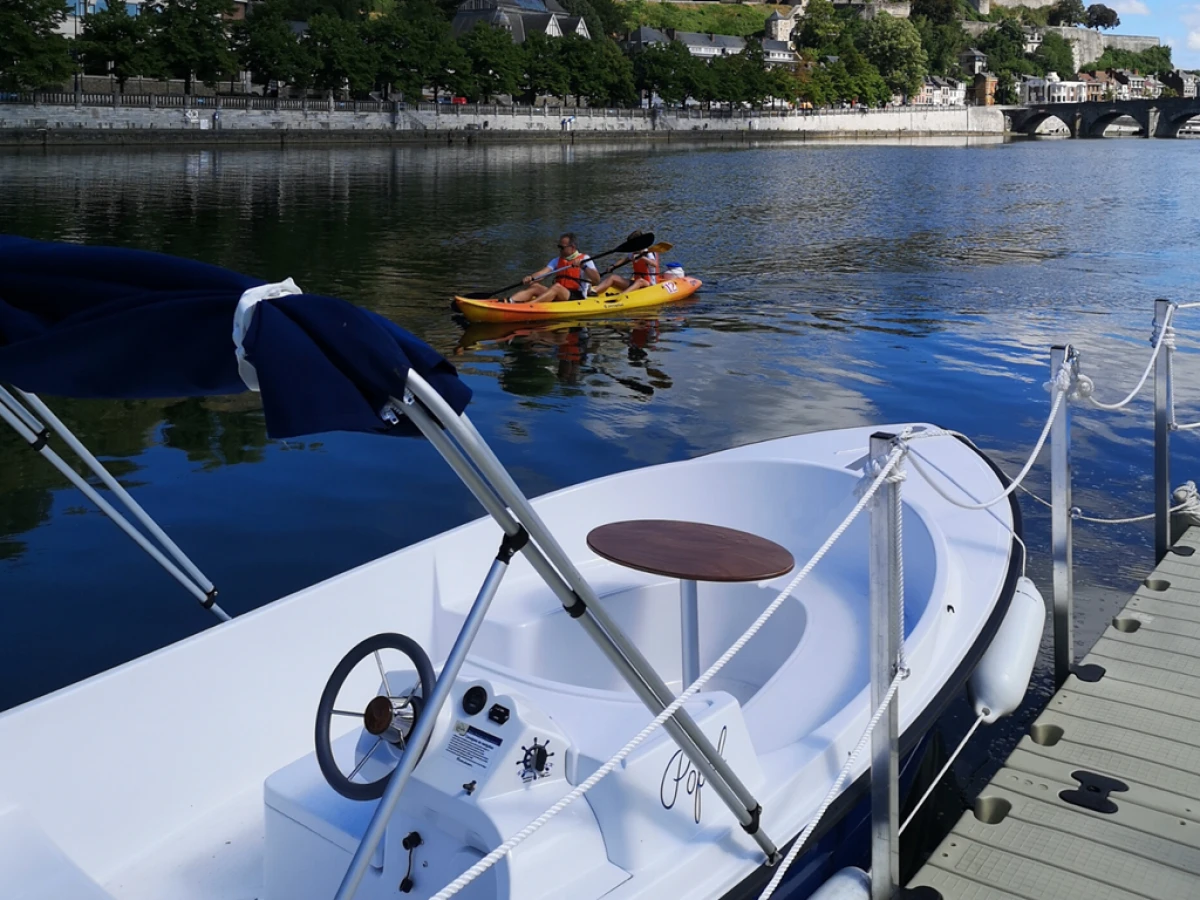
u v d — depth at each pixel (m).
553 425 9.98
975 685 4.36
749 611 4.73
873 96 136.62
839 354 13.01
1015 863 3.71
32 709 3.29
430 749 2.79
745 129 113.88
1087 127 139.25
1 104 59.31
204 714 3.68
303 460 8.78
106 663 5.66
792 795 3.22
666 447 9.40
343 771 3.06
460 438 2.14
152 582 6.57
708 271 20.08
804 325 14.87
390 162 58.16
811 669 4.04
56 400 10.31
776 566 3.73
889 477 2.96
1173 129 132.50
